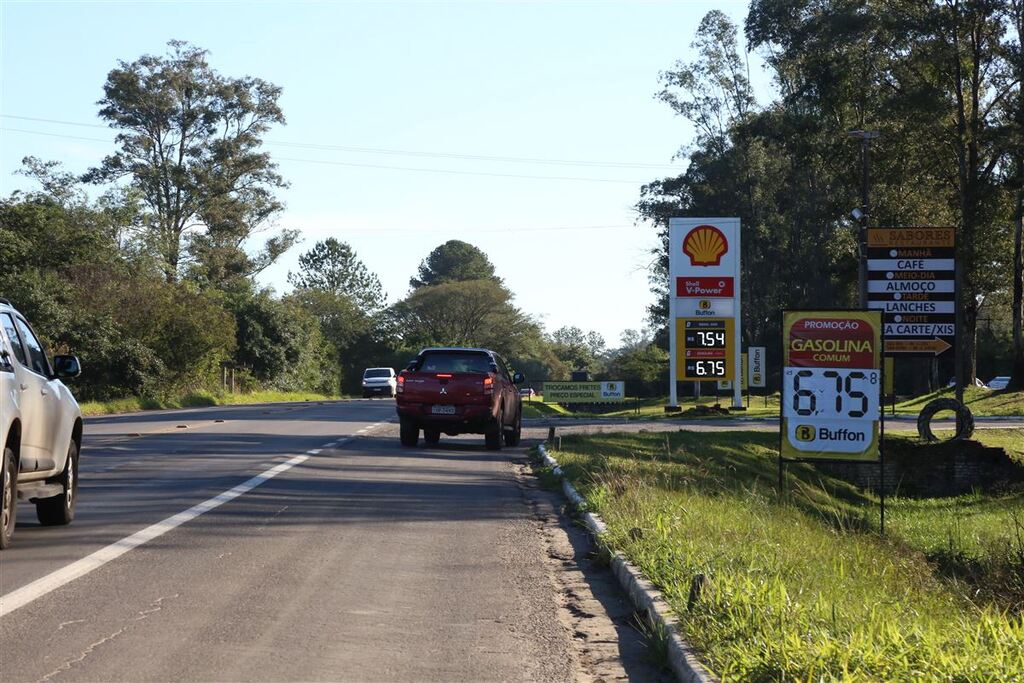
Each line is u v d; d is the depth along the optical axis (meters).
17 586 8.84
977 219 52.47
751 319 80.75
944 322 29.58
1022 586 13.96
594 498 14.23
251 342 83.88
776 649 6.37
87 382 53.94
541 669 7.00
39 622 7.72
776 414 45.28
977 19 51.06
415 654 7.25
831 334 17.56
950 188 57.28
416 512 14.08
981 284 58.81
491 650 7.42
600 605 8.95
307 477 17.84
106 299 57.72
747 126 60.72
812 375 17.62
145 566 9.86
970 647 6.63
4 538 10.30
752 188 76.25
